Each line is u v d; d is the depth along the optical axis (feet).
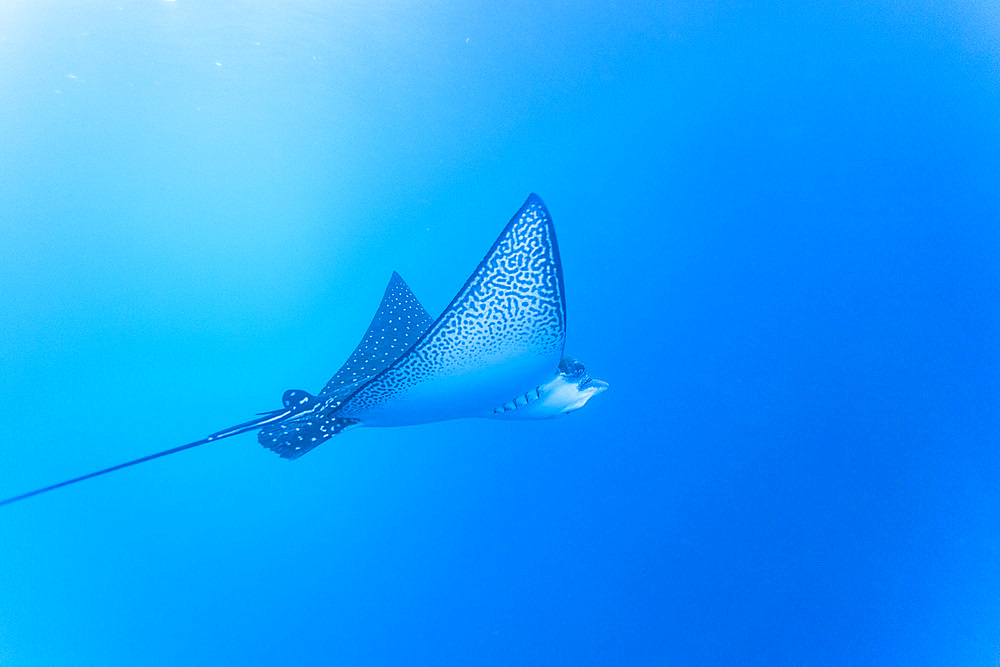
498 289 6.95
